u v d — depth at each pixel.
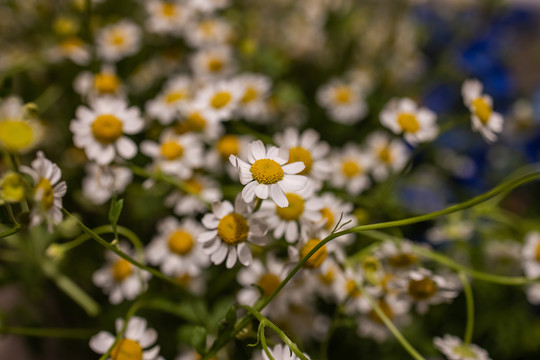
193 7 0.33
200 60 0.34
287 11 0.42
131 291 0.27
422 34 0.46
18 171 0.22
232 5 0.39
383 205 0.29
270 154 0.21
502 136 0.45
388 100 0.40
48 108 0.35
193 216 0.32
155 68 0.36
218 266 0.30
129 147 0.26
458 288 0.28
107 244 0.21
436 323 0.33
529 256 0.29
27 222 0.21
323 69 0.39
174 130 0.29
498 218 0.31
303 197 0.23
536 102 0.45
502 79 0.47
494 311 0.33
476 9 0.48
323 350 0.25
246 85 0.31
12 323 0.32
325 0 0.39
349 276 0.24
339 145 0.37
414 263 0.25
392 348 0.32
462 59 0.46
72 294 0.29
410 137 0.28
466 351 0.24
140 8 0.37
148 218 0.33
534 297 0.29
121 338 0.23
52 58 0.33
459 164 0.43
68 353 0.33
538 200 0.40
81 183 0.33
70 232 0.29
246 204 0.22
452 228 0.31
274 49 0.38
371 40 0.42
